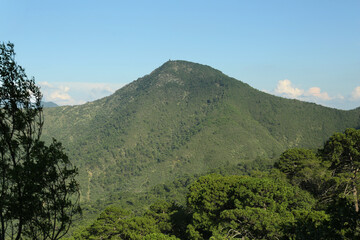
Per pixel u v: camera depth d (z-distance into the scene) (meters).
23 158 9.87
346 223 8.69
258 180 29.75
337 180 33.41
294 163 41.47
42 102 10.70
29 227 9.70
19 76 9.98
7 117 9.77
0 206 9.02
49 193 9.92
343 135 38.25
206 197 33.00
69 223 10.35
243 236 26.56
